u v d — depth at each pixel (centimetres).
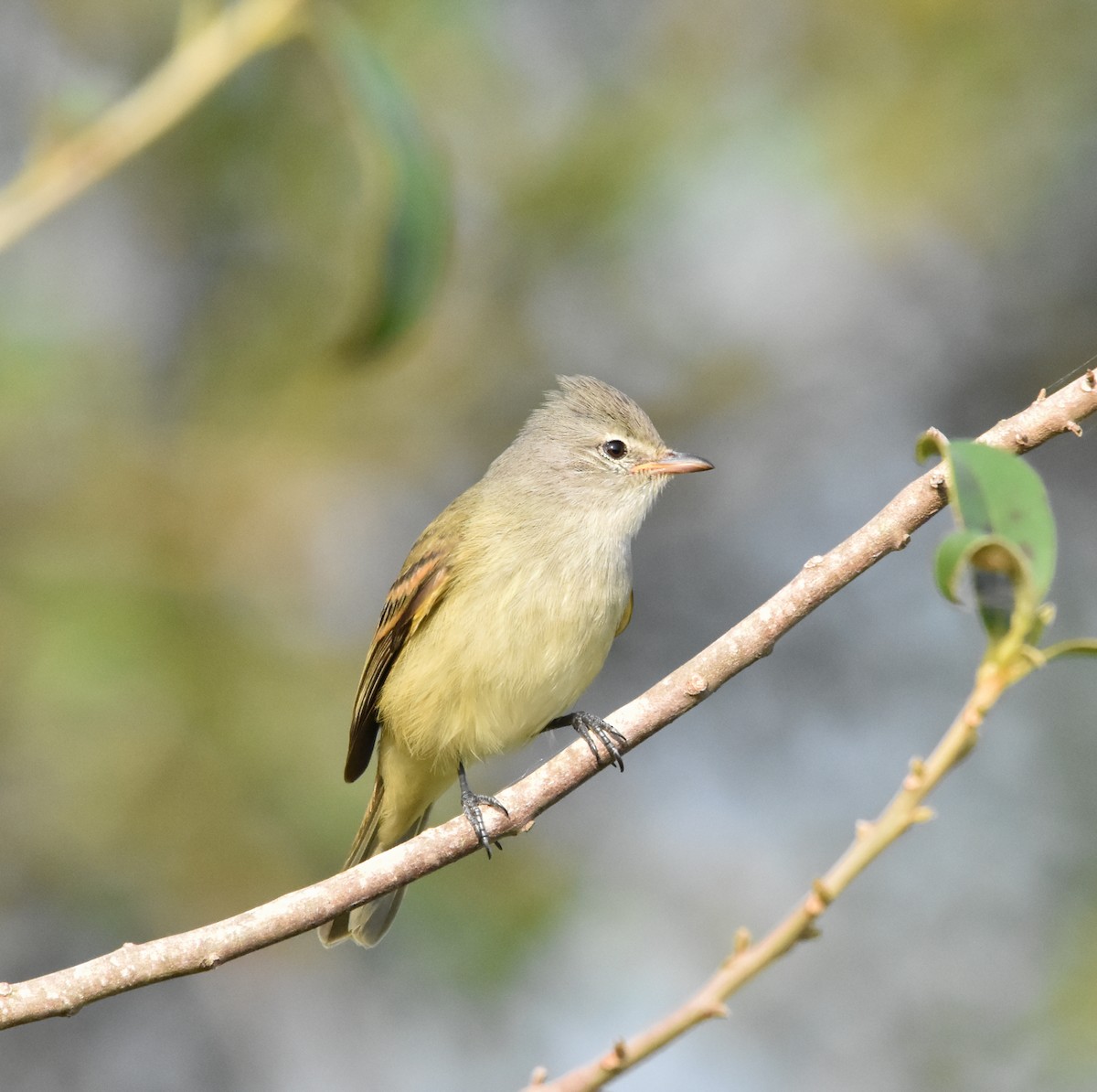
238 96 1304
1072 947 1190
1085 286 1391
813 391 1447
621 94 1378
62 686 1090
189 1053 1181
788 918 446
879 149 1335
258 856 1080
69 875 1087
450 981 1144
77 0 1353
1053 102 1327
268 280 1341
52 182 689
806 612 558
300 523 1238
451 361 1359
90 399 1266
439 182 758
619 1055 450
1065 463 1388
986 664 413
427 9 1310
